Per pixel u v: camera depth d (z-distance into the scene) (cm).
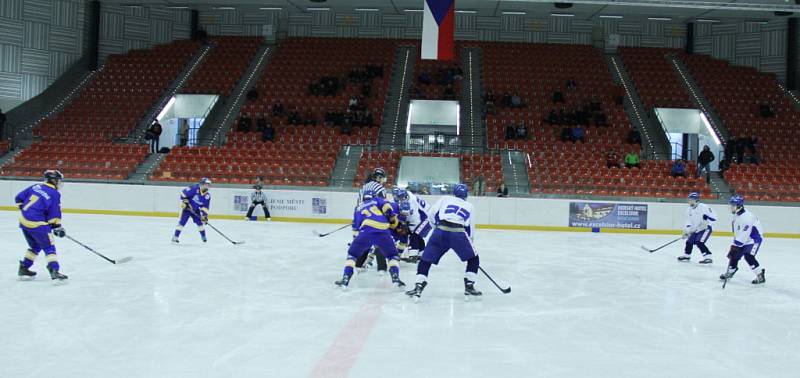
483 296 836
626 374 507
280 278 943
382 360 529
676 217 1980
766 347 606
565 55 3291
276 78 3053
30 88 2848
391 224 867
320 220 2066
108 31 3197
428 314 714
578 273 1084
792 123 2778
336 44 3362
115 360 514
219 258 1144
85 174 2308
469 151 2573
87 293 792
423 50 1652
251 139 2605
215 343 571
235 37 3441
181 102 2916
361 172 2323
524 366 521
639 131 2731
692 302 837
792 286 994
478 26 3494
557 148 2544
